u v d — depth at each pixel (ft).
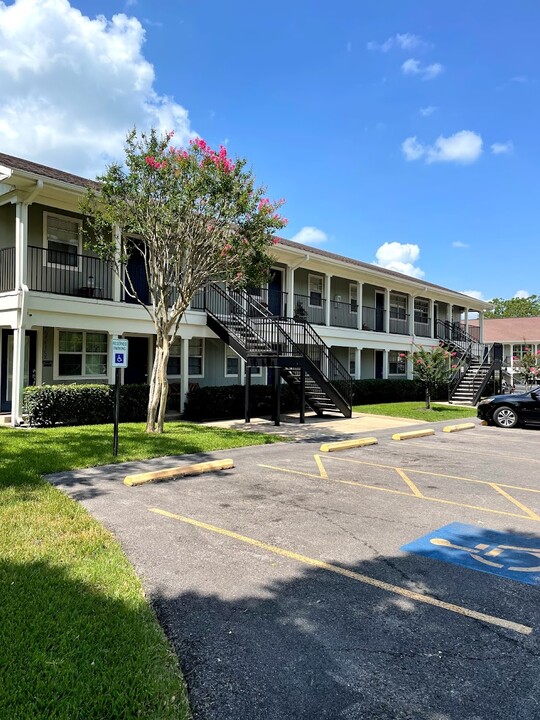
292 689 8.11
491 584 12.48
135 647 8.96
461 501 20.30
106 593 11.05
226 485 21.91
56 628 9.45
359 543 15.14
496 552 14.69
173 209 31.68
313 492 21.13
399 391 77.51
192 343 56.75
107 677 8.07
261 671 8.59
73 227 44.37
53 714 7.13
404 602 11.39
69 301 40.14
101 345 48.37
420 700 7.89
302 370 46.68
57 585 11.33
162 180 32.35
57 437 31.12
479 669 8.79
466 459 30.22
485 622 10.55
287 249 57.82
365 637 9.82
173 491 20.56
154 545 14.42
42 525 15.40
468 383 77.66
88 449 27.53
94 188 37.93
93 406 39.73
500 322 141.18
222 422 45.16
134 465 24.97
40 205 41.98
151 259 35.53
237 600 11.23
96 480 21.84
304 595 11.59
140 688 7.83
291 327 53.06
